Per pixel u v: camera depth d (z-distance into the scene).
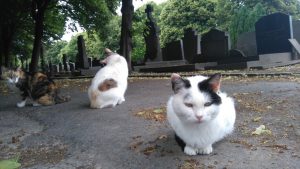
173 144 0.62
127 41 2.43
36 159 0.62
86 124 0.83
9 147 0.70
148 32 2.95
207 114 0.49
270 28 2.61
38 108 1.12
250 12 4.00
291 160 0.51
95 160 0.59
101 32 4.62
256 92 1.10
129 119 0.84
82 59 3.02
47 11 4.06
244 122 0.73
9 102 1.31
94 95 1.02
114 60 1.06
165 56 3.13
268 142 0.60
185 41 3.04
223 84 1.37
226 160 0.53
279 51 2.58
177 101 0.50
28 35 4.87
